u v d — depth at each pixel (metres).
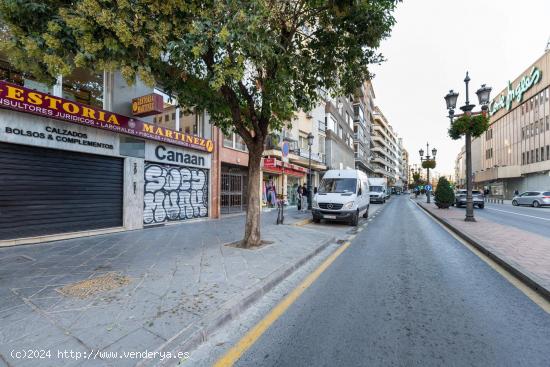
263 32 4.64
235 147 14.88
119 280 4.13
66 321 2.89
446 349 2.66
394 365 2.42
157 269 4.70
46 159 6.94
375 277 4.86
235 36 4.12
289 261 5.36
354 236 9.11
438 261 5.93
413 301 3.81
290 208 19.67
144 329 2.76
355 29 6.42
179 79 5.49
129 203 8.88
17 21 3.79
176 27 4.36
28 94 6.35
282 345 2.73
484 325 3.13
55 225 7.11
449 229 10.66
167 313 3.10
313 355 2.56
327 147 28.94
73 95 7.80
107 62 3.99
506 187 45.91
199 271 4.63
